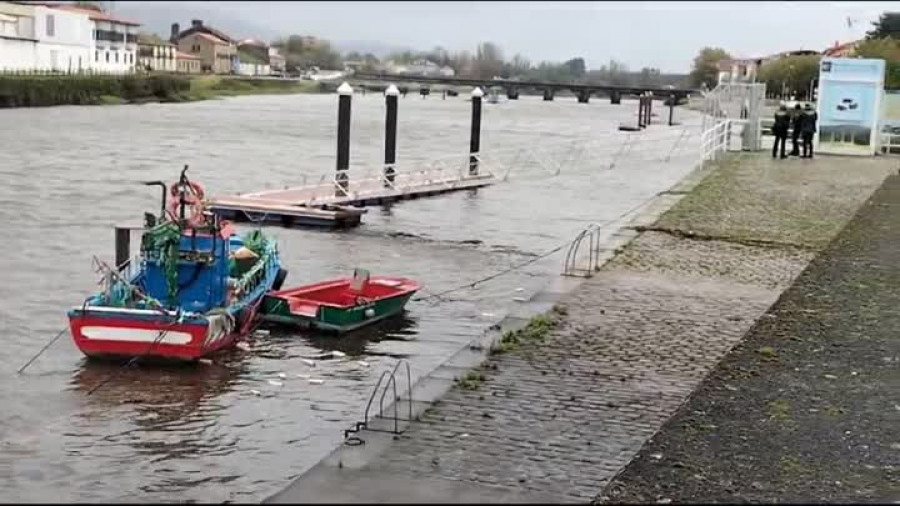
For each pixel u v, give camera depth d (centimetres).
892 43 6581
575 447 1135
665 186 4359
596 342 1584
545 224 3375
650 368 1450
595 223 3400
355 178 4197
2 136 6078
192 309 1816
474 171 4572
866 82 4153
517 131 8900
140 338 1698
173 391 1580
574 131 9162
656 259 2247
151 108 10481
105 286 1923
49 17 11631
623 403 1293
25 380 1617
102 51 13300
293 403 1532
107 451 1339
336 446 1359
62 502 1127
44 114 8525
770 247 2375
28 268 2392
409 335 1934
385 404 1460
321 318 1909
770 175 3544
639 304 1839
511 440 1153
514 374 1407
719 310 1800
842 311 1798
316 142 6744
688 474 1062
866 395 1338
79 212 3291
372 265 2631
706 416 1248
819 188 3253
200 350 1705
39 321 1953
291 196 3481
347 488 884
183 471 1277
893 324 1712
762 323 1712
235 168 4925
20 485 1216
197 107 11331
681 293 1931
